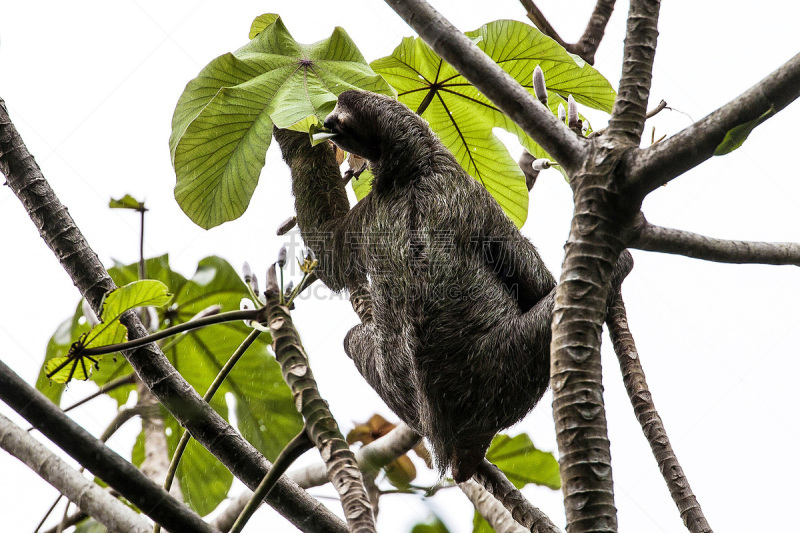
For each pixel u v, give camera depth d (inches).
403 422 399.2
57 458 258.8
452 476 367.2
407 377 371.9
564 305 270.7
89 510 250.7
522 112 299.7
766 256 302.2
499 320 358.0
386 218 384.2
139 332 316.8
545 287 377.7
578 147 292.0
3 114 339.3
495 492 373.1
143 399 368.2
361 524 225.6
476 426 353.1
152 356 314.2
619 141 285.9
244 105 356.2
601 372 263.7
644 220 282.8
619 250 279.0
